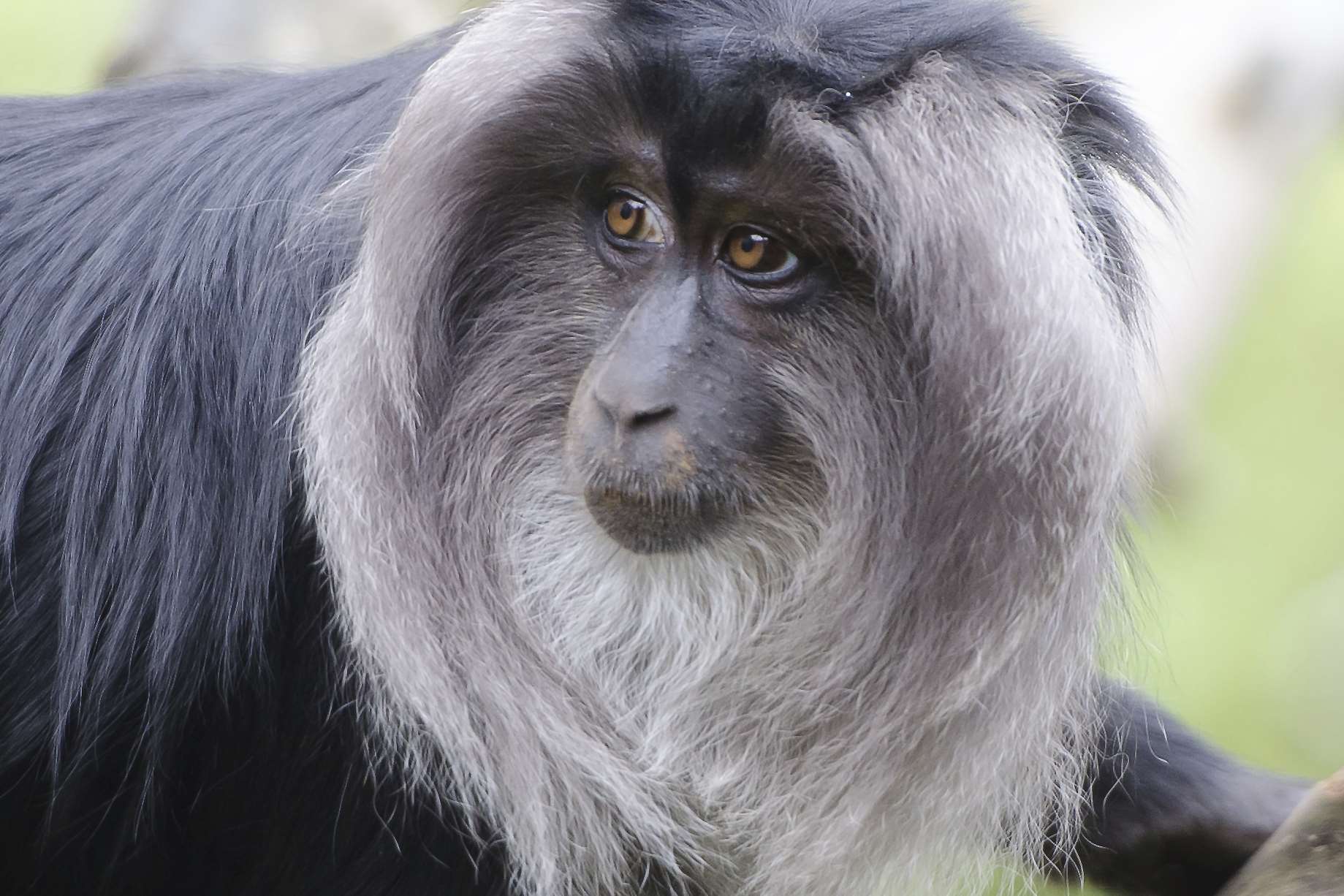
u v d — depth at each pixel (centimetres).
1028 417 750
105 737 904
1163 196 1169
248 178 937
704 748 878
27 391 921
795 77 761
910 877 848
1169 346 1536
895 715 813
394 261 809
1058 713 827
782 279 800
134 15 1518
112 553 898
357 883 920
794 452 817
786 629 846
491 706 849
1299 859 834
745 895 912
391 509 822
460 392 853
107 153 1006
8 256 970
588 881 905
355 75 979
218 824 932
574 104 802
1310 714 2062
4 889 945
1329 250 2848
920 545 796
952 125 760
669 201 804
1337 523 2384
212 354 903
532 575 866
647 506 802
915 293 765
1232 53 1525
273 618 891
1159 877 1070
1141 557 950
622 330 809
